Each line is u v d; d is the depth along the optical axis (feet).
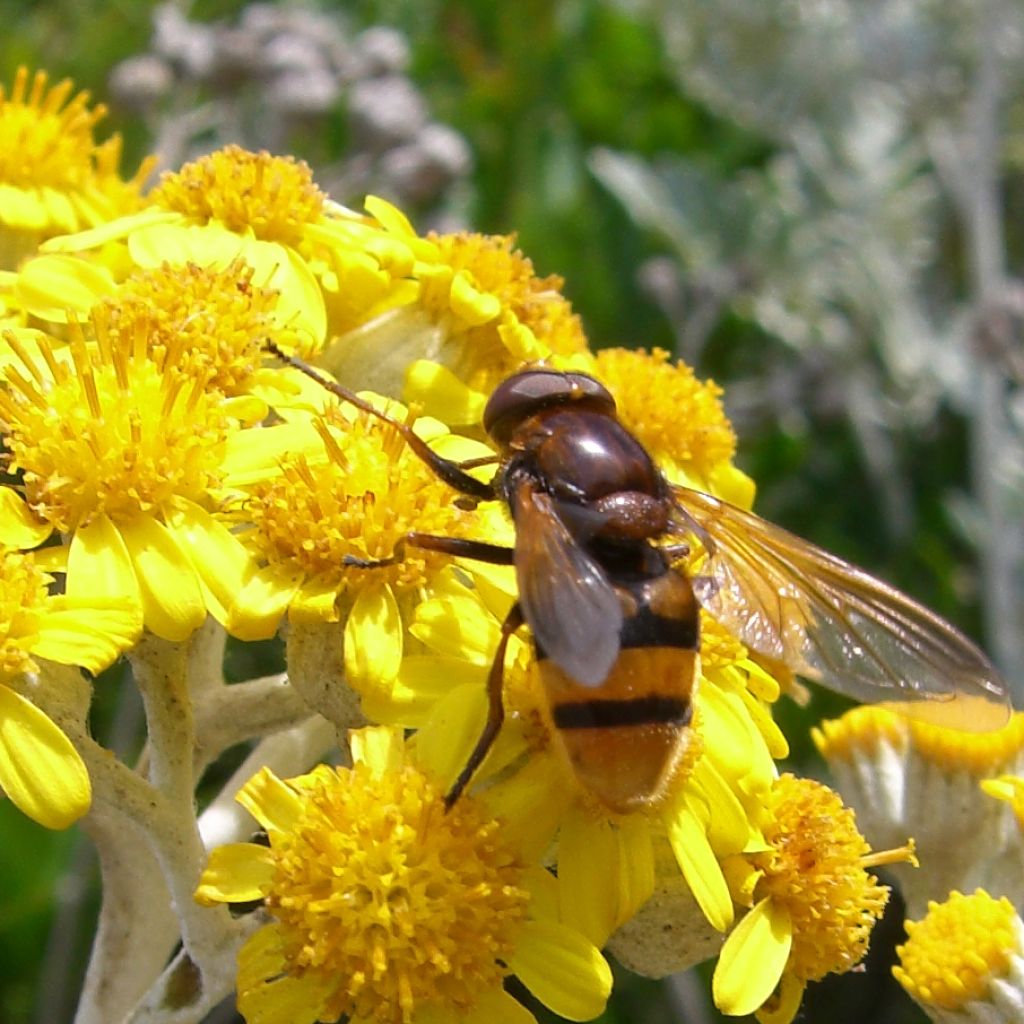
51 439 0.42
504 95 0.89
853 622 0.43
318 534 0.42
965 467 0.82
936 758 0.48
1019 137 0.90
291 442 0.43
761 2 0.91
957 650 0.43
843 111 0.91
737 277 0.83
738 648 0.43
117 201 0.53
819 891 0.43
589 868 0.41
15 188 0.51
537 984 0.40
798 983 0.44
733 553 0.44
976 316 0.76
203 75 0.77
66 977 0.61
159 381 0.43
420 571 0.42
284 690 0.45
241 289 0.45
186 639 0.41
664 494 0.43
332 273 0.48
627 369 0.50
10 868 0.62
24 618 0.41
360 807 0.40
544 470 0.42
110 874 0.46
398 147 0.76
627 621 0.40
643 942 0.42
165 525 0.42
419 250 0.49
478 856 0.40
